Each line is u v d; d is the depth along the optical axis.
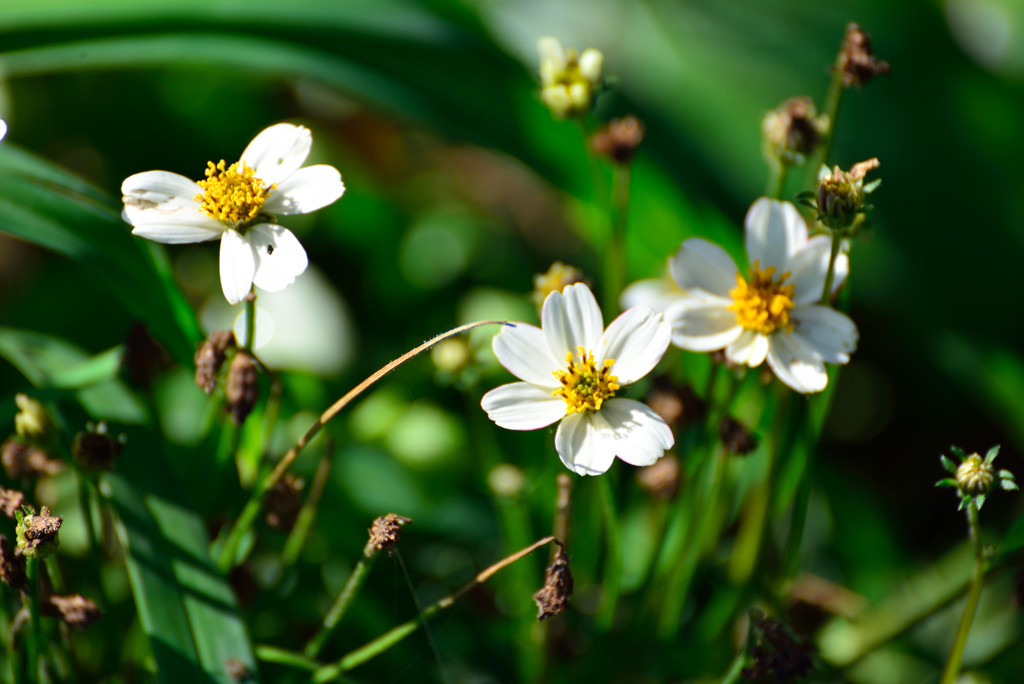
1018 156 0.67
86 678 0.52
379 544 0.49
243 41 0.56
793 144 0.52
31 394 0.51
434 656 0.55
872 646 0.53
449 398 0.61
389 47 0.58
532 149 0.59
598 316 0.48
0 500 0.49
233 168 0.49
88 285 0.62
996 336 0.65
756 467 0.56
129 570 0.49
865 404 0.67
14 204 0.51
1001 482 0.49
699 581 0.57
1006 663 0.55
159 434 0.52
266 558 0.56
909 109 0.68
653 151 0.60
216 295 0.66
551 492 0.55
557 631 0.54
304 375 0.60
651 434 0.48
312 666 0.50
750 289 0.50
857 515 0.59
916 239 0.66
